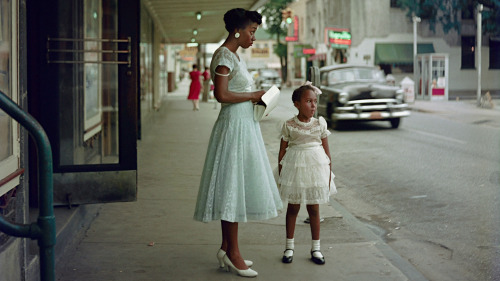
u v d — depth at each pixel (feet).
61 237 14.60
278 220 18.78
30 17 16.65
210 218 12.99
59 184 16.51
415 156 34.22
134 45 16.71
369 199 23.36
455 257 15.85
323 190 14.02
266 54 290.76
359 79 51.60
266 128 50.47
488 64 121.08
